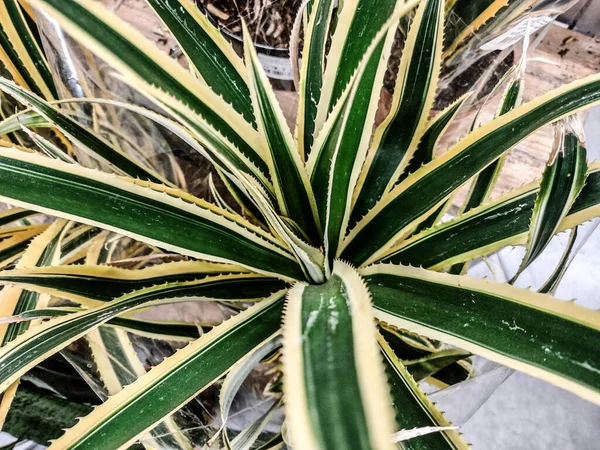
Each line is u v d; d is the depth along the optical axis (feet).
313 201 1.23
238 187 1.32
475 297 0.89
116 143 1.66
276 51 1.76
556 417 2.33
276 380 1.32
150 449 1.22
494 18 1.66
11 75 1.77
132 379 1.24
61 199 0.97
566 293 2.40
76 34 0.97
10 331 1.29
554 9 1.53
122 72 1.01
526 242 1.09
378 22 1.05
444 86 1.94
